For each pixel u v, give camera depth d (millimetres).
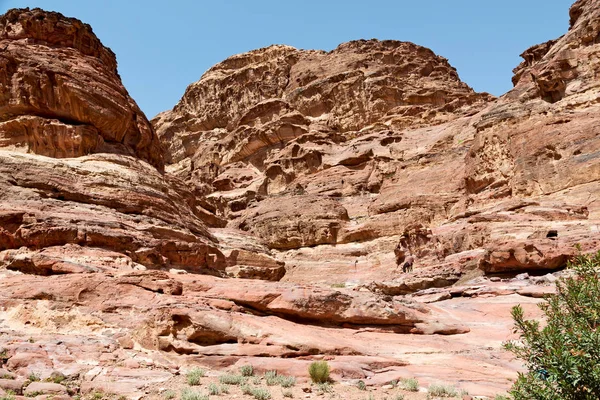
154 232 24531
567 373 7605
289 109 90062
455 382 12617
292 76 110375
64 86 27719
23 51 28312
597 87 42312
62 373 12180
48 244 20156
